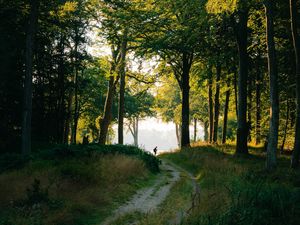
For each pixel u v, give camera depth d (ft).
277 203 31.14
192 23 82.28
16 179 47.19
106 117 111.04
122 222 35.32
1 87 82.94
